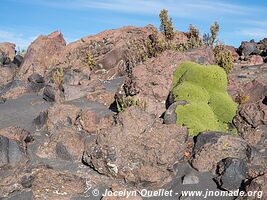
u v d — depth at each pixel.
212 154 9.72
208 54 15.91
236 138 9.98
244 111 11.51
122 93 14.45
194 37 21.56
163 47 19.58
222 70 13.27
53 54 23.64
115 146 9.76
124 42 21.67
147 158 9.55
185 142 10.45
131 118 10.23
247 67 18.14
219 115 12.08
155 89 13.47
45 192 9.02
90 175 9.86
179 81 13.60
